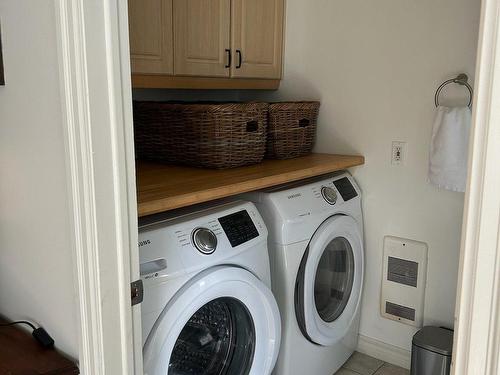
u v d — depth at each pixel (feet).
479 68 2.27
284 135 7.19
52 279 3.70
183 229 4.61
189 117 6.28
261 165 6.72
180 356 4.94
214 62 7.17
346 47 7.52
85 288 3.33
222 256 4.79
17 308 4.21
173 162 6.65
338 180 7.25
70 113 3.11
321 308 7.12
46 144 3.45
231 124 6.22
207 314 5.06
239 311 5.26
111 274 3.39
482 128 2.29
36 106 3.47
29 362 3.56
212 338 5.24
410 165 7.12
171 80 6.72
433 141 6.49
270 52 8.07
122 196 3.38
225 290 4.74
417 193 7.12
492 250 2.32
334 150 7.93
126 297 3.51
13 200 3.98
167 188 4.97
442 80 6.66
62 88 3.12
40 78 3.36
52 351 3.74
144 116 6.80
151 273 4.16
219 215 5.07
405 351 7.57
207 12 6.94
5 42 3.66
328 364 7.18
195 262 4.51
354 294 7.47
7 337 3.96
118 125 3.26
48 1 3.14
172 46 6.56
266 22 7.88
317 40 7.84
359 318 7.97
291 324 6.14
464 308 2.48
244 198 6.09
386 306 7.67
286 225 5.84
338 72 7.68
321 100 7.96
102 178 3.23
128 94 3.32
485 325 2.40
